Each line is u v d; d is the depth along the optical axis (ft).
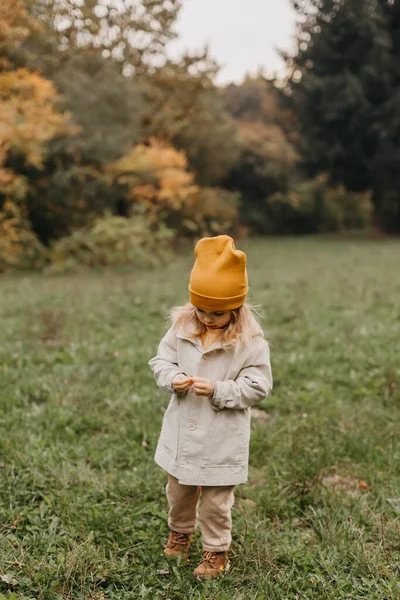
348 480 13.15
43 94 54.03
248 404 9.22
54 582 8.95
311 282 43.57
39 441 14.15
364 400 17.56
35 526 10.54
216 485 9.23
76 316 29.63
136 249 59.72
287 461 13.48
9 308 32.94
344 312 31.17
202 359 9.41
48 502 11.30
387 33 105.09
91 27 72.54
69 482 12.17
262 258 67.92
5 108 51.42
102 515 10.93
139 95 73.72
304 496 12.01
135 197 72.49
